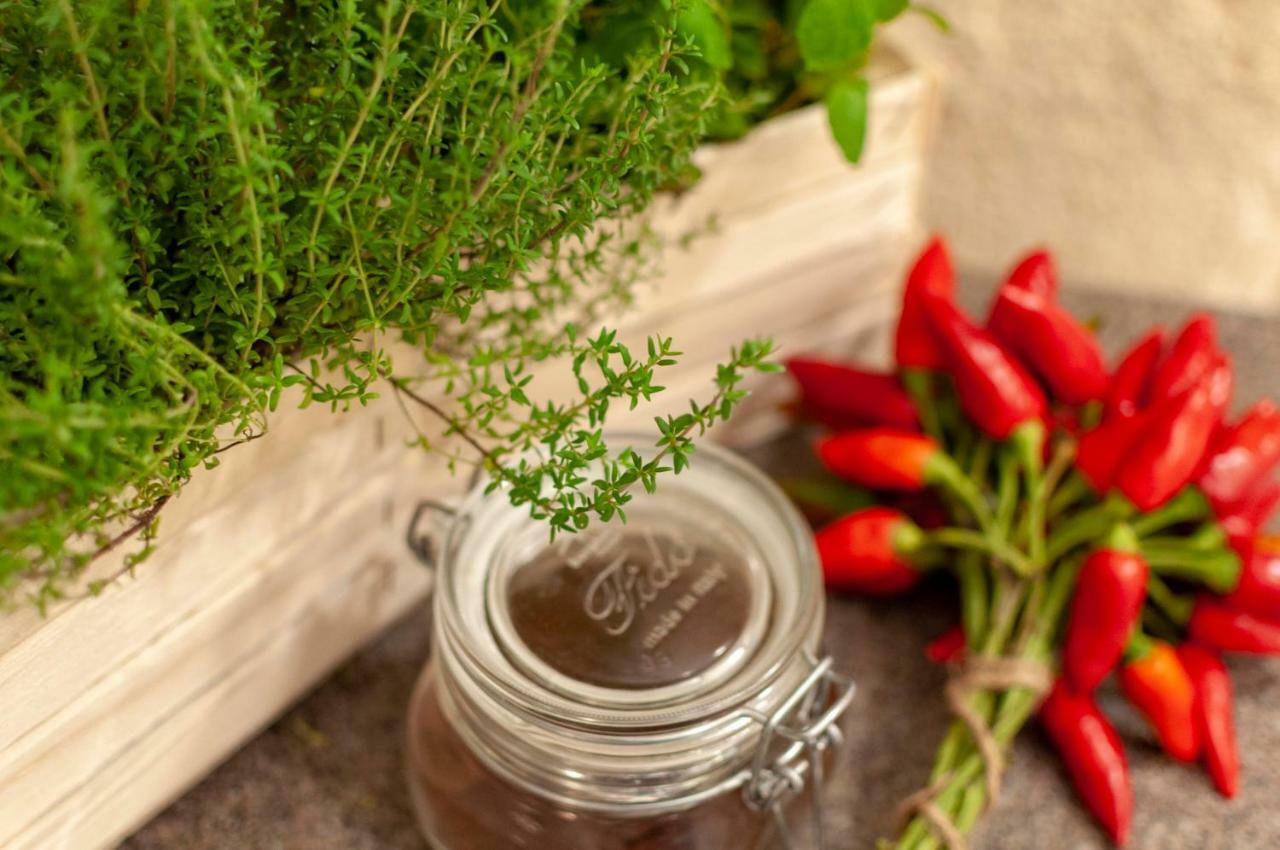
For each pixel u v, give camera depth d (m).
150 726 0.45
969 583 0.52
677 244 0.50
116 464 0.34
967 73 0.66
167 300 0.38
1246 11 0.61
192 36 0.33
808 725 0.45
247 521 0.44
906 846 0.47
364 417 0.46
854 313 0.59
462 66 0.37
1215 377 0.52
